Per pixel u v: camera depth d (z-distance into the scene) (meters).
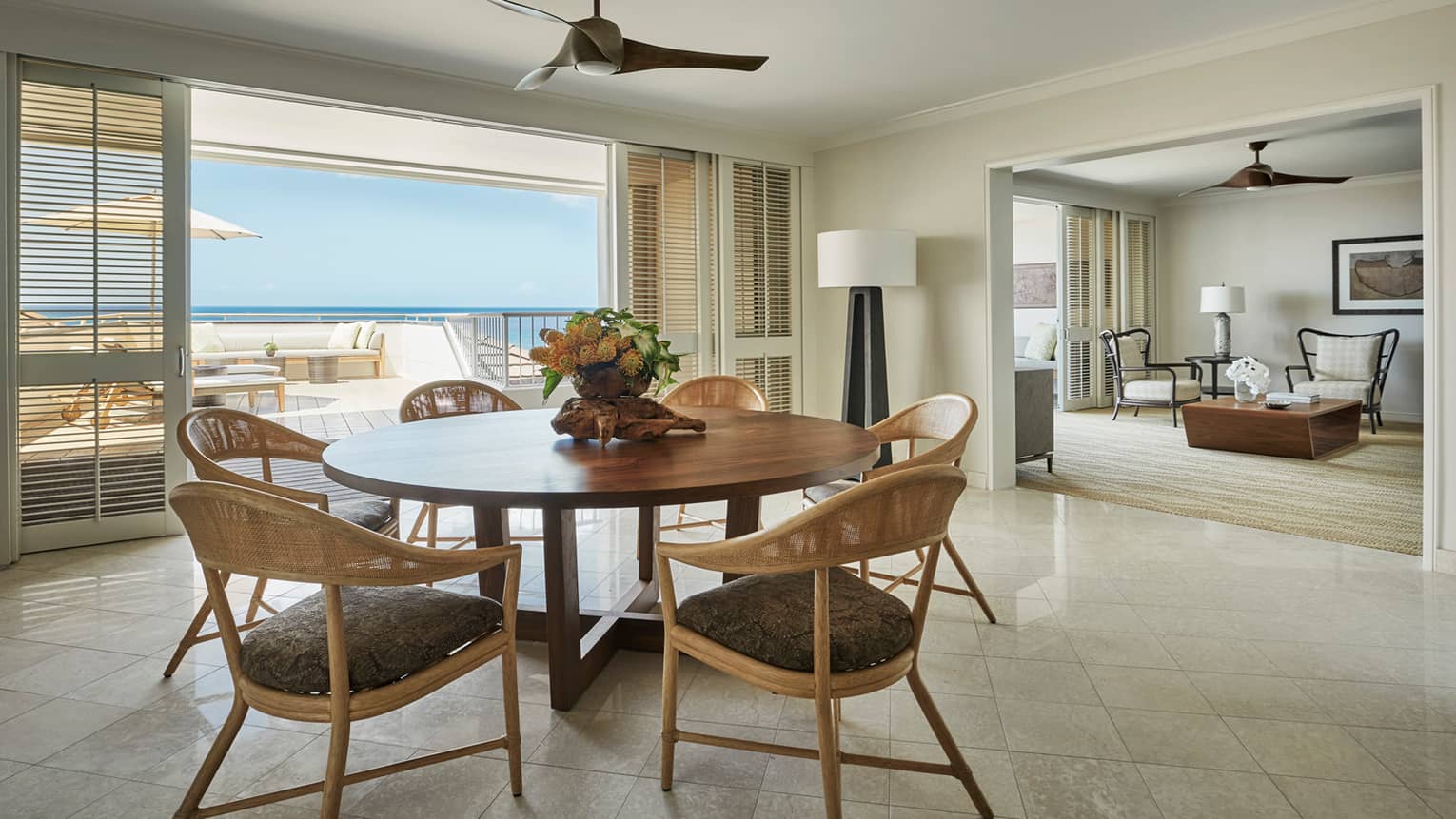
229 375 7.60
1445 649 2.46
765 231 5.65
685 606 1.74
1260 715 2.06
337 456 2.14
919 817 1.65
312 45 3.75
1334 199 8.11
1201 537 3.78
